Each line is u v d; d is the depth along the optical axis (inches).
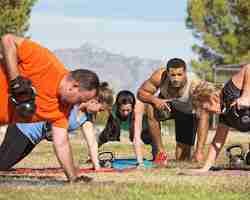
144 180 324.5
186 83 440.1
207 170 374.0
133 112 459.2
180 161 466.0
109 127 474.9
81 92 291.3
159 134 462.0
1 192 268.7
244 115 351.9
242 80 353.1
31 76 288.7
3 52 284.5
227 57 1791.3
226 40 1782.7
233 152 555.5
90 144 391.5
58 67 292.7
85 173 366.9
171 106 457.1
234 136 1020.5
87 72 293.0
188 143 486.9
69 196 261.0
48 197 258.1
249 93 348.8
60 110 301.0
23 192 269.4
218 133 372.2
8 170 380.8
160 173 364.8
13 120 296.5
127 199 255.9
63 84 291.9
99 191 274.2
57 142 307.4
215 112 363.6
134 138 428.8
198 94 392.5
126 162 438.6
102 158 466.6
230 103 354.6
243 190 283.6
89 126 392.2
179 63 432.8
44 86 291.4
